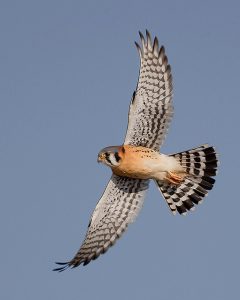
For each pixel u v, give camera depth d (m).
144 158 15.32
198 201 16.00
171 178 15.65
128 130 15.46
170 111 15.45
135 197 16.00
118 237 15.86
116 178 15.94
